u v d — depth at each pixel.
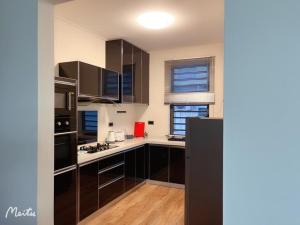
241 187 1.07
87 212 2.79
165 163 4.13
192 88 4.48
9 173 1.84
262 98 1.03
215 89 4.31
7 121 1.85
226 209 1.10
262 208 1.03
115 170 3.38
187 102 4.51
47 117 1.79
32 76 1.74
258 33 1.04
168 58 4.67
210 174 1.98
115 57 3.91
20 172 1.79
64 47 3.17
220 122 1.95
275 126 1.01
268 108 1.02
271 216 1.02
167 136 4.58
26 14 1.76
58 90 2.32
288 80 0.99
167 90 4.68
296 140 0.98
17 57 1.80
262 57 1.03
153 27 3.34
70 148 2.48
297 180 0.97
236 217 1.08
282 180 1.00
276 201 1.01
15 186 1.81
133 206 3.31
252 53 1.04
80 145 3.42
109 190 3.24
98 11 2.83
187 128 2.06
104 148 3.29
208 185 1.98
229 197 1.09
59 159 2.33
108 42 3.97
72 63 2.92
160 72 4.74
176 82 4.62
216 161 1.96
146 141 4.22
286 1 0.99
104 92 3.40
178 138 4.39
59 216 2.33
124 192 3.61
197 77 4.44
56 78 2.29
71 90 2.49
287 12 0.99
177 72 4.61
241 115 1.07
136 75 4.33
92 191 2.88
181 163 4.00
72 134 2.50
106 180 3.17
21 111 1.79
